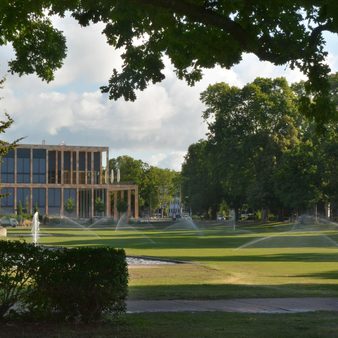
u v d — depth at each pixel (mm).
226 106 115562
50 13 15328
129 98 15750
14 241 13805
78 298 13273
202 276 26125
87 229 107938
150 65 15648
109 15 14648
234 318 14688
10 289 13359
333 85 79062
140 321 13930
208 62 14953
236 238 70188
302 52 13406
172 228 112000
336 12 11812
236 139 114125
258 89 113875
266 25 13547
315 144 108000
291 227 104188
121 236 76438
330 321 14281
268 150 111188
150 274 26875
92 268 13289
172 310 16172
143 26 15281
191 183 156250
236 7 13211
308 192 101500
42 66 21141
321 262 35719
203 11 12195
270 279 25391
